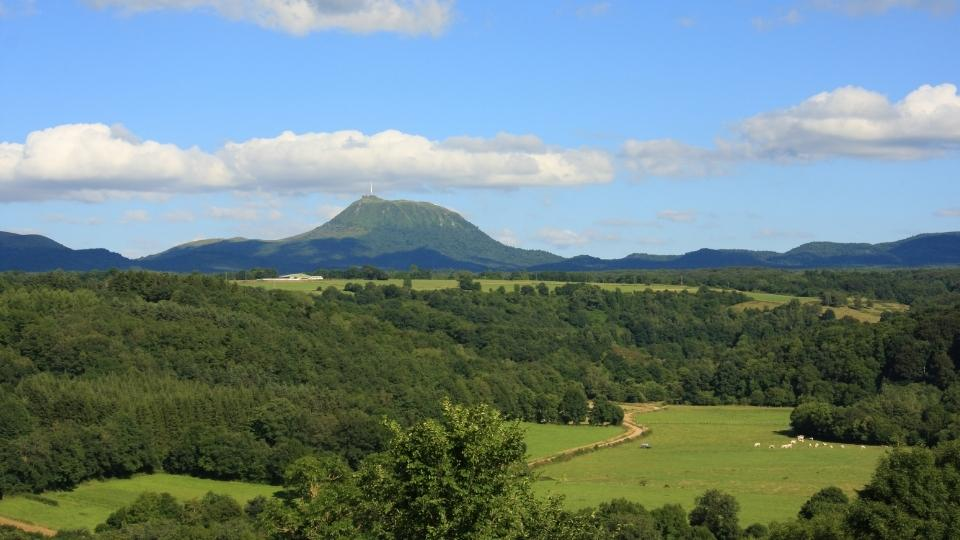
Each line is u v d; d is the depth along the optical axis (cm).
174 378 14812
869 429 15525
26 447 10725
